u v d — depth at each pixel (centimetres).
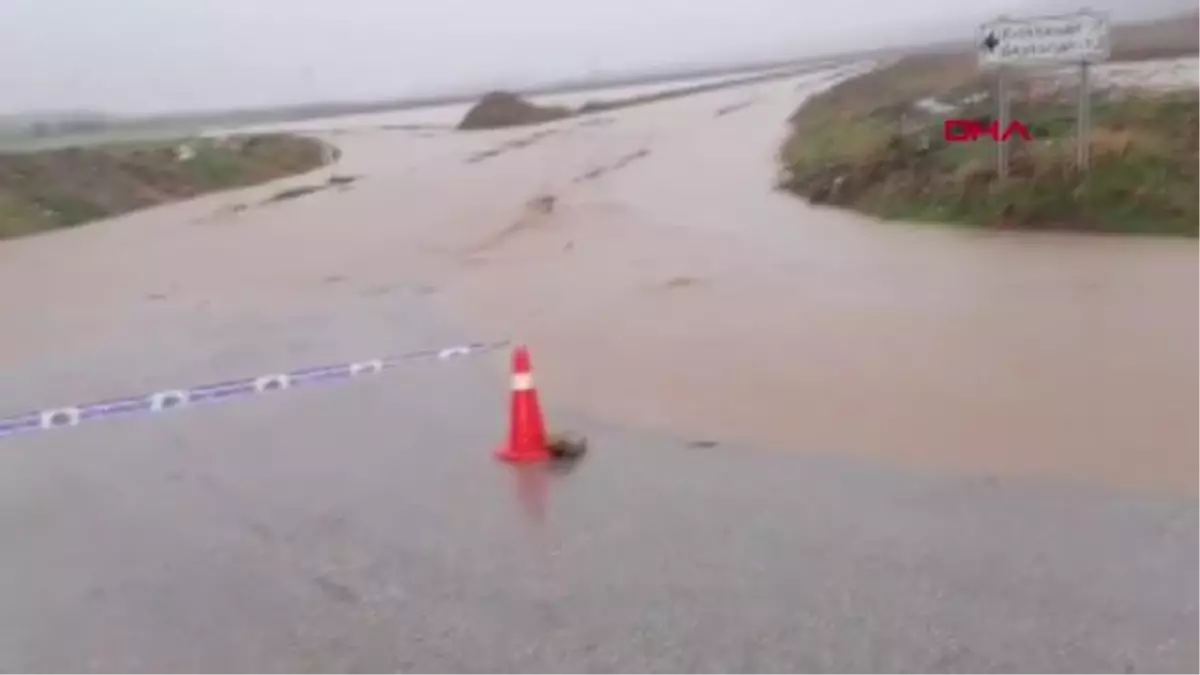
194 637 446
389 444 721
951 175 1530
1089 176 1348
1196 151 1368
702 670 391
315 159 3053
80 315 1363
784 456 629
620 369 868
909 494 554
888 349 848
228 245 1962
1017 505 528
